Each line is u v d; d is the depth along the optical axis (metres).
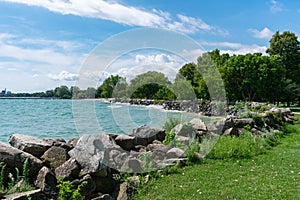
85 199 4.02
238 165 5.90
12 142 4.77
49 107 30.17
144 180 4.86
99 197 4.06
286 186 4.60
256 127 9.53
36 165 4.10
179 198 4.24
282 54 35.38
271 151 7.33
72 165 4.25
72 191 3.85
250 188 4.54
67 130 12.77
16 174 4.05
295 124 13.16
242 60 30.28
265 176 5.15
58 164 4.43
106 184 4.48
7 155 4.02
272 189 4.48
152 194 4.43
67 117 19.34
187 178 5.10
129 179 4.72
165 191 4.51
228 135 8.02
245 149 6.86
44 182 3.84
